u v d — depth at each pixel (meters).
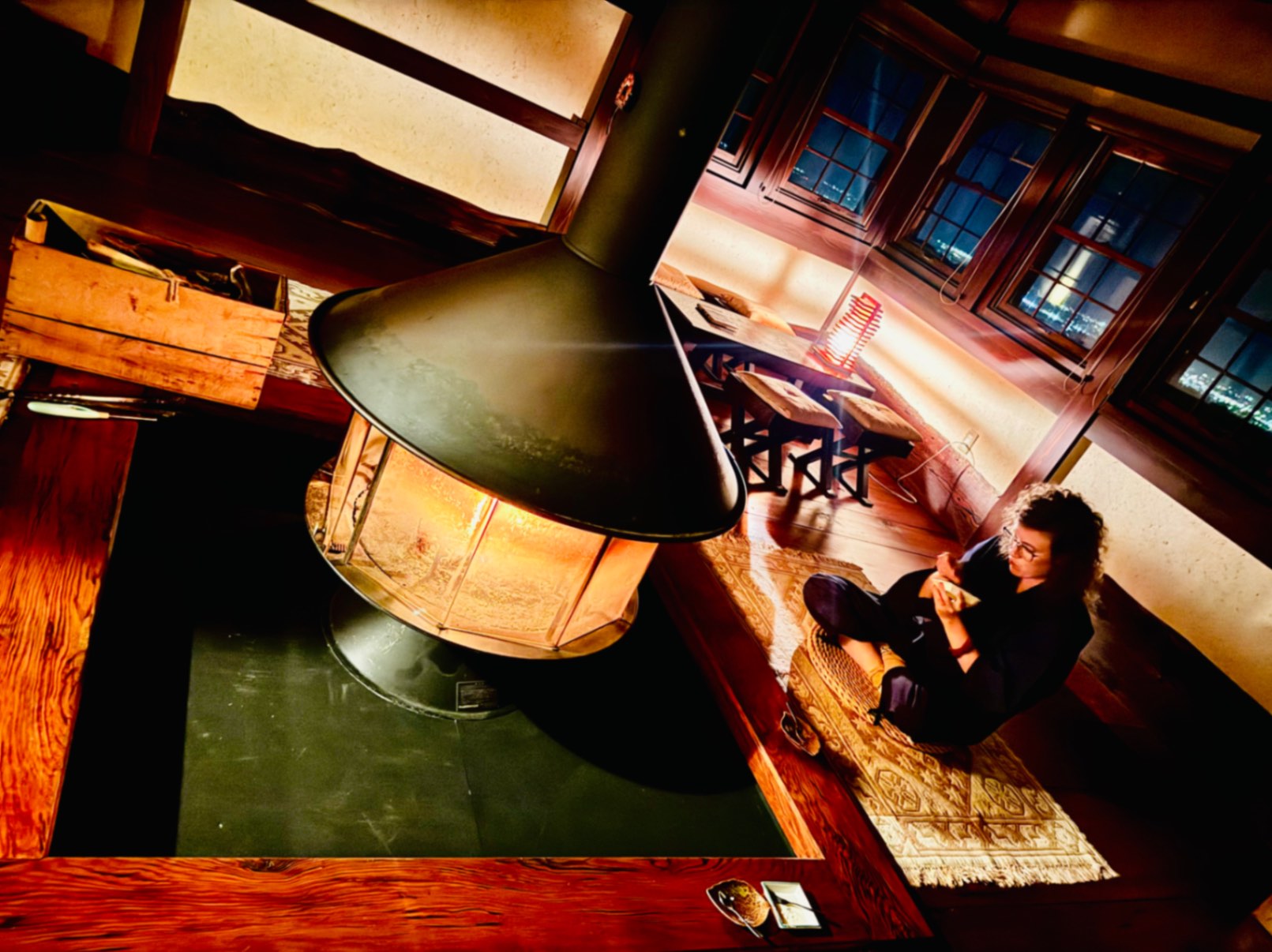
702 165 1.91
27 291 2.76
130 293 2.87
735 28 1.72
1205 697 5.08
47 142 4.66
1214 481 5.25
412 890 1.95
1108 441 6.02
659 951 2.07
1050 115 6.88
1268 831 4.52
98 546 2.35
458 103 5.74
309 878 1.86
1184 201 5.94
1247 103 5.36
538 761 2.78
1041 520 3.38
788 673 3.86
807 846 2.87
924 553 6.54
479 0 5.39
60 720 1.85
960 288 7.39
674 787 2.96
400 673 2.75
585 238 2.05
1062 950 3.10
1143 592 5.64
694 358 7.05
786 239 7.94
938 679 3.84
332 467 2.66
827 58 6.98
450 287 2.05
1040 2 6.76
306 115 5.52
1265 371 5.19
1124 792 4.57
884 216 8.21
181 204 4.81
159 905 1.65
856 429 6.71
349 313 2.15
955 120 7.68
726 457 2.36
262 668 2.57
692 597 4.05
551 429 1.84
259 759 2.28
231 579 2.84
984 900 3.15
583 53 5.84
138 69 4.81
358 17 5.29
